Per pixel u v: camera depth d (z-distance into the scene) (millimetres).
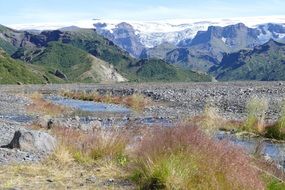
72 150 15680
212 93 70500
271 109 44562
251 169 11305
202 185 10797
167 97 65562
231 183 10641
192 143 11688
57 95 79625
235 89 78562
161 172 11250
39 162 14320
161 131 12461
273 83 102188
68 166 14055
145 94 72375
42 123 29406
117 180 12438
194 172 11133
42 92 85812
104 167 13961
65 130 19672
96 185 11758
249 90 75125
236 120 34031
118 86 100375
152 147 12180
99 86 104312
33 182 11688
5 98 60469
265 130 28094
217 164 11039
